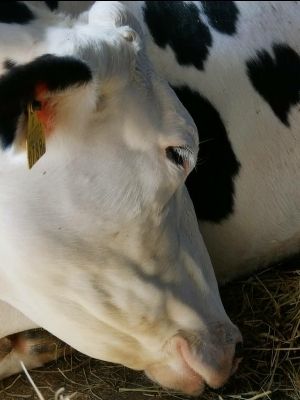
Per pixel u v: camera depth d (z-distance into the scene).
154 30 1.74
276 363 1.67
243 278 1.84
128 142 1.37
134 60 1.36
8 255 1.40
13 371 1.73
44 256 1.39
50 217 1.36
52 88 1.22
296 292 1.75
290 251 1.84
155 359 1.56
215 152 1.72
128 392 1.68
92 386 1.70
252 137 1.74
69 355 1.76
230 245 1.78
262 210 1.76
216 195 1.73
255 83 1.76
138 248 1.42
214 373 1.54
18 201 1.36
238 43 1.77
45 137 1.30
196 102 1.72
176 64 1.73
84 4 1.73
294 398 1.64
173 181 1.41
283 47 1.79
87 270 1.41
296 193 1.77
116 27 1.40
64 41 1.30
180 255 1.49
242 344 1.59
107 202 1.37
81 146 1.34
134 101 1.36
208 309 1.53
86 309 1.46
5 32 1.33
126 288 1.45
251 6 1.81
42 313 1.49
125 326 1.49
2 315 1.65
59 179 1.35
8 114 1.20
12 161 1.32
